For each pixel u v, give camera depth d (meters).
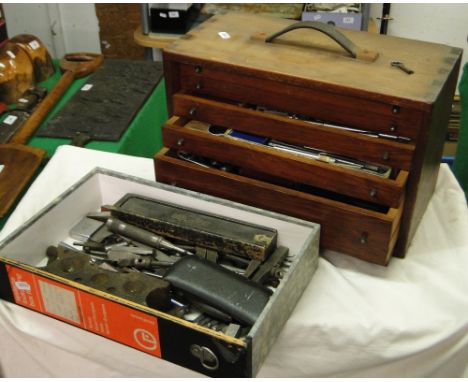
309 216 0.84
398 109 0.76
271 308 0.68
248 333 0.67
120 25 2.12
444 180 1.00
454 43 1.98
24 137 1.29
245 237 0.82
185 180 0.91
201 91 0.90
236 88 0.87
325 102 0.81
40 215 0.83
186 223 0.85
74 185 0.89
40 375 0.88
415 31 1.99
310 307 0.79
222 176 0.87
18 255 0.81
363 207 0.83
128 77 1.53
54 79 1.58
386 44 0.90
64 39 2.32
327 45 0.89
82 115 1.37
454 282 0.82
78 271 0.75
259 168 0.86
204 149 0.88
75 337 0.79
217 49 0.88
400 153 0.77
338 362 0.79
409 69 0.81
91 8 2.23
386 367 0.80
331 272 0.84
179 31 1.83
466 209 0.95
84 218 0.91
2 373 0.90
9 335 0.83
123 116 1.36
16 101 1.45
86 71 1.58
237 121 0.87
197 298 0.72
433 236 0.91
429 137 0.77
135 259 0.81
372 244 0.81
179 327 0.66
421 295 0.81
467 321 0.76
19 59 1.47
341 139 0.80
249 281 0.74
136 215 0.87
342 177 0.80
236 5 1.85
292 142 0.85
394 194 0.77
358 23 1.71
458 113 1.82
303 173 0.82
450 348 0.78
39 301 0.76
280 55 0.86
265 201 0.86
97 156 1.07
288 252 0.85
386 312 0.78
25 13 2.25
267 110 0.87
